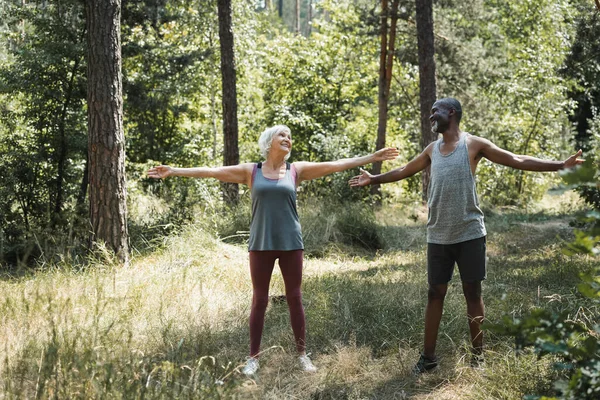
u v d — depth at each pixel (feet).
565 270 23.08
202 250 28.86
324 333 17.33
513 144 73.26
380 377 14.74
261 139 15.67
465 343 15.25
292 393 13.71
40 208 35.06
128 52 44.47
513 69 76.43
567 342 8.93
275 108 74.13
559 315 8.76
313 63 78.28
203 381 12.26
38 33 38.50
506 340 15.83
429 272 15.11
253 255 15.49
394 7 59.82
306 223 36.24
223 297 21.04
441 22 60.64
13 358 13.88
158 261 27.58
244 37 71.36
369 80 79.36
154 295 20.68
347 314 18.06
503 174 69.46
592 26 64.13
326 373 14.83
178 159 59.88
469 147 14.84
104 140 27.40
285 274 15.67
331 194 51.52
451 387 13.97
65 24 37.32
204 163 63.31
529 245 33.68
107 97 27.48
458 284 22.09
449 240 14.74
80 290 21.01
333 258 32.58
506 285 21.70
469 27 63.57
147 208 38.93
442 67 61.26
